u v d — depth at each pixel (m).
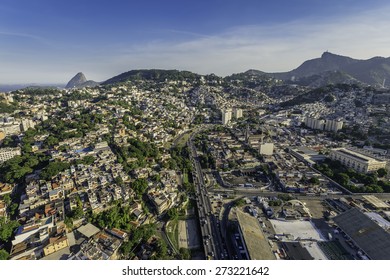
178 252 165.75
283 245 170.25
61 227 170.88
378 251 152.62
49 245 152.00
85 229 174.62
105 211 194.12
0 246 163.12
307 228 189.50
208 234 182.62
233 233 181.50
